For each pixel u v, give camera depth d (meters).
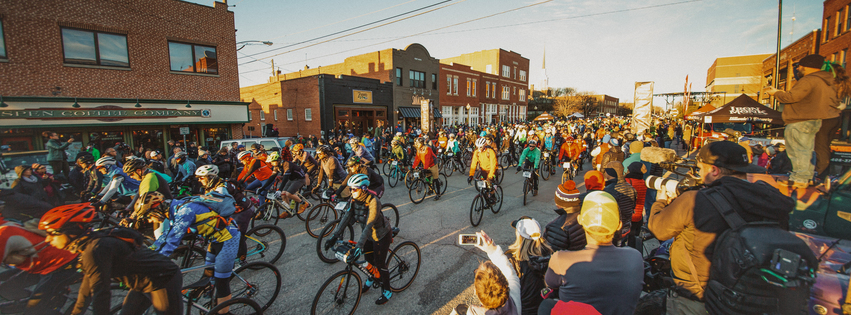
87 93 12.96
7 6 11.27
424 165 8.10
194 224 3.19
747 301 1.64
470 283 4.32
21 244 2.62
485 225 6.49
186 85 15.55
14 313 2.83
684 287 2.06
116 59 13.62
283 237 5.00
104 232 2.36
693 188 2.43
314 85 23.92
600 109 84.12
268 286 4.16
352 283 3.62
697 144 12.16
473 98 38.91
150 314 3.04
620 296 1.84
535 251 2.60
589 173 3.59
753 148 3.73
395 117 28.84
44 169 6.39
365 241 3.53
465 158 14.88
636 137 9.84
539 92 75.94
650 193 5.35
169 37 14.91
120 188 5.62
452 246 5.47
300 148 7.76
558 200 2.96
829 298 1.55
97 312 2.34
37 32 11.86
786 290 1.57
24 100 11.53
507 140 14.38
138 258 2.42
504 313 1.94
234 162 10.59
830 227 1.84
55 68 12.26
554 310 1.62
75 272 2.93
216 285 3.35
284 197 6.29
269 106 28.62
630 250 1.94
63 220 2.17
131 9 13.85
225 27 16.70
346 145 13.41
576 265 1.91
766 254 1.61
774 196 1.70
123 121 13.72
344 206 4.62
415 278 4.46
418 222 6.70
